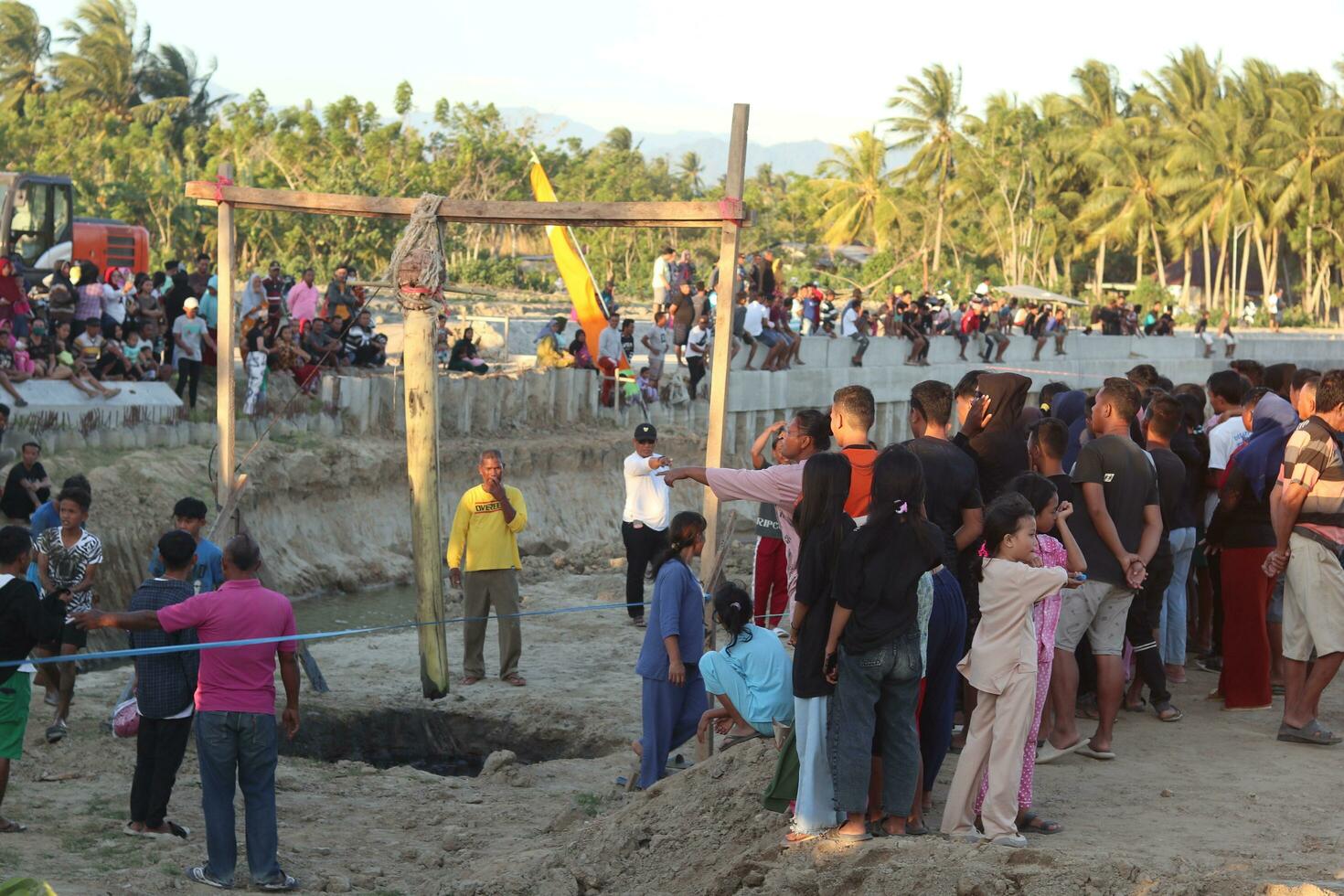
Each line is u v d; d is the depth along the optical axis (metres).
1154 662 8.28
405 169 58.62
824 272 69.25
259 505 18.78
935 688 6.32
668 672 8.90
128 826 8.05
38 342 18.06
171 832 8.10
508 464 23.08
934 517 6.62
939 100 77.88
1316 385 8.53
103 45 78.12
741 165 9.53
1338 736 7.83
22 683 7.70
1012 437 7.47
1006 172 76.94
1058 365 39.97
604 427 26.00
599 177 78.75
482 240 68.12
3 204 23.91
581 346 27.05
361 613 18.05
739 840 6.75
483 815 8.94
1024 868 5.56
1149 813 6.53
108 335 19.36
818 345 30.94
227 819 7.27
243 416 19.80
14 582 7.61
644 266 64.88
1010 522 6.05
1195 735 8.00
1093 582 7.39
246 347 21.02
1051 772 7.26
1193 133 75.44
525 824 8.75
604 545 23.09
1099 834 6.20
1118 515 7.51
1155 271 87.50
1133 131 79.06
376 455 21.03
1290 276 88.38
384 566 20.19
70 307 18.86
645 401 26.98
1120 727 8.20
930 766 6.42
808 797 6.23
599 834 7.33
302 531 19.50
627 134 112.56
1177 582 9.30
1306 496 7.69
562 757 11.11
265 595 7.36
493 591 12.37
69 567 9.94
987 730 6.09
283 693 11.81
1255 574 8.50
